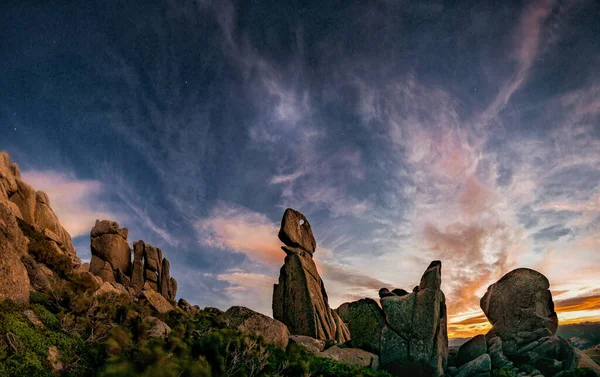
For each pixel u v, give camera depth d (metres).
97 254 47.91
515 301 39.41
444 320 37.47
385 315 37.75
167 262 51.78
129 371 15.50
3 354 16.23
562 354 37.12
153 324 23.89
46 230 38.25
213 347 20.42
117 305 24.59
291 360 26.00
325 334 37.69
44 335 19.12
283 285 40.81
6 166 40.25
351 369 29.61
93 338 20.17
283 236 42.62
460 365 37.59
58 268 30.73
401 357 35.38
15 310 19.91
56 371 17.25
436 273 37.91
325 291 41.88
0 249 21.50
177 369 16.84
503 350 38.09
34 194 41.22
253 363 21.58
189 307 47.31
